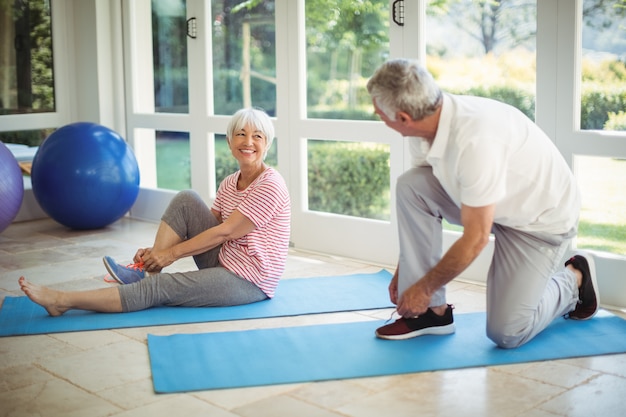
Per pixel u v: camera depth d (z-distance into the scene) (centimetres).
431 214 301
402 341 315
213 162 542
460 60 404
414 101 267
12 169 488
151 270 366
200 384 275
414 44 418
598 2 353
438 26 410
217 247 374
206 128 539
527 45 379
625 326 330
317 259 462
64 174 514
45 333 332
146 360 302
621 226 359
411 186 297
